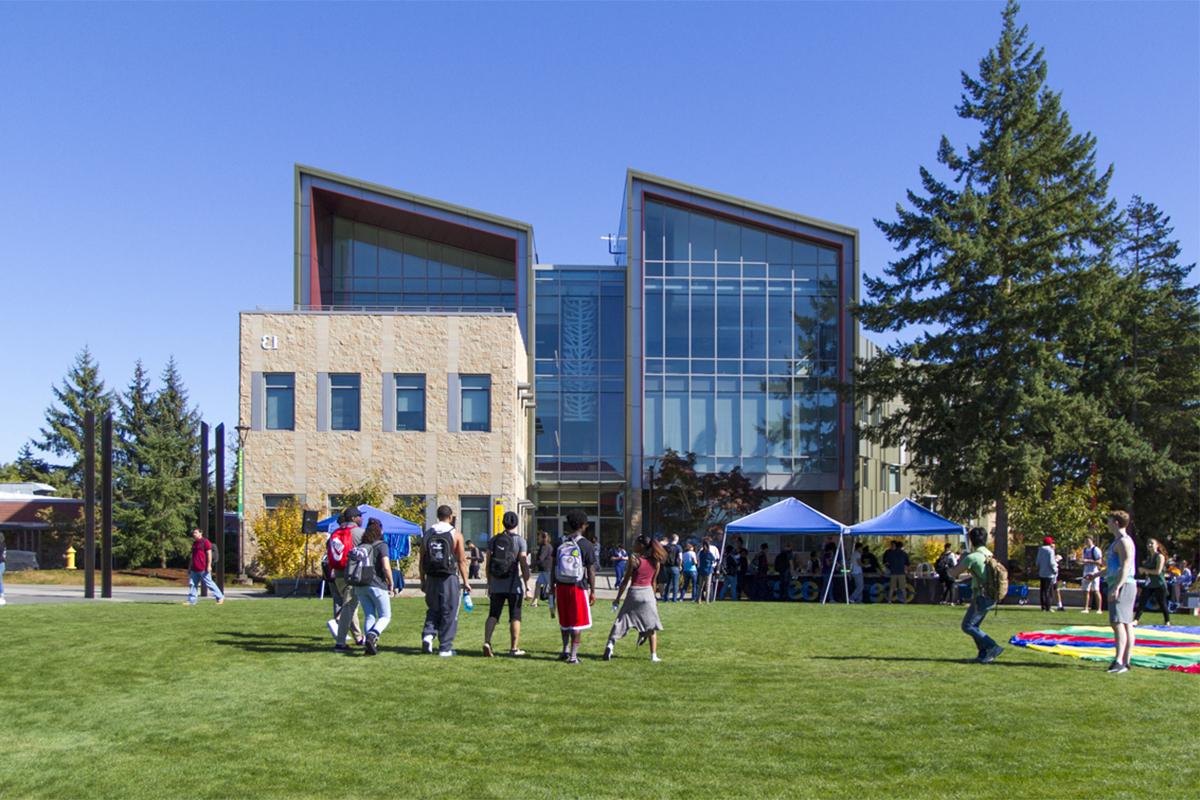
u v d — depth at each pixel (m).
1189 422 47.91
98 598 30.52
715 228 57.50
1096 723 10.27
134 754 8.79
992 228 45.09
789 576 35.56
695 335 56.94
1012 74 46.44
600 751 8.94
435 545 14.91
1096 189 46.19
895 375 47.47
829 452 56.78
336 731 9.70
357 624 17.06
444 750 8.95
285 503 42.22
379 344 45.47
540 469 56.38
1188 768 8.41
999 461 41.97
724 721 10.24
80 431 75.81
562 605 14.62
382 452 45.03
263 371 45.09
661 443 56.28
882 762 8.59
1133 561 14.33
